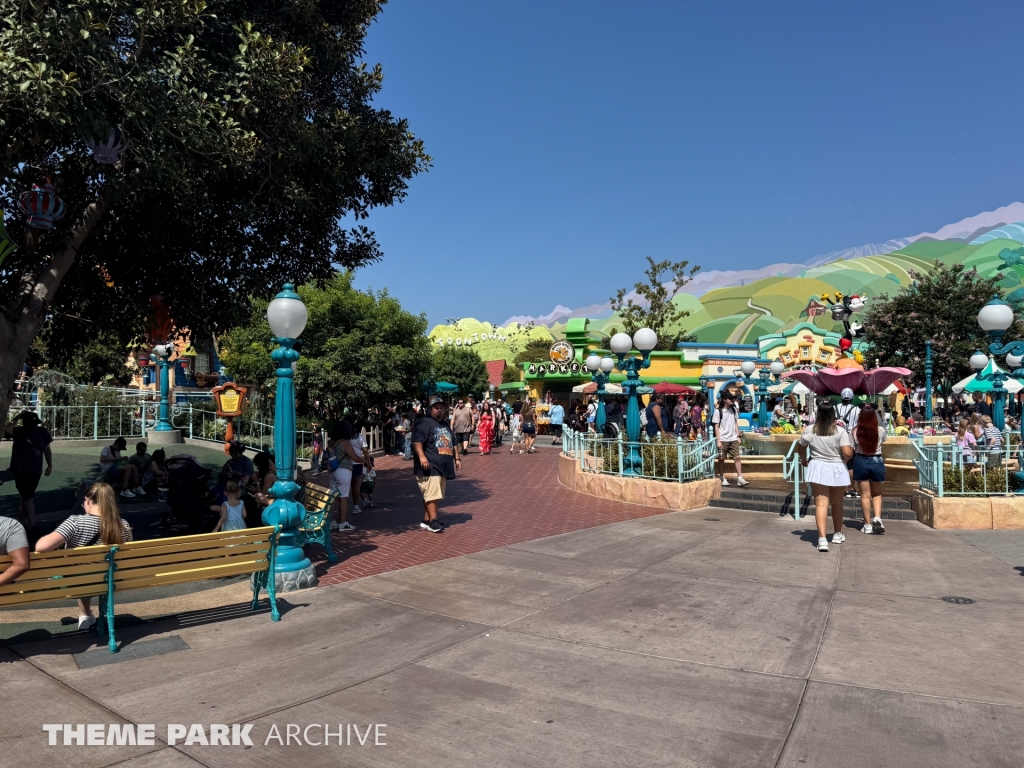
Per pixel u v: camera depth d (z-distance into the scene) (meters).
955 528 8.82
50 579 4.48
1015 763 3.13
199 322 9.15
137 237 8.42
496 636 5.00
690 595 5.98
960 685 4.00
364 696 3.97
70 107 5.75
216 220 8.74
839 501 7.90
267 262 9.90
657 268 42.53
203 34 7.29
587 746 3.35
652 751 3.29
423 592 6.23
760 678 4.15
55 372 19.48
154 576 4.91
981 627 5.01
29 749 3.36
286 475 6.55
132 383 32.31
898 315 32.12
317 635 5.08
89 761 3.24
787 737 3.41
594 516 10.29
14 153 6.23
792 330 35.00
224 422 19.62
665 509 10.91
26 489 8.58
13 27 5.57
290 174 8.30
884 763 3.15
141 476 11.91
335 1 9.21
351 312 22.42
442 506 11.53
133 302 9.03
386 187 9.77
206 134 6.59
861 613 5.38
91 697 3.98
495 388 51.81
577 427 26.66
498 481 15.26
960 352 30.23
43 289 6.76
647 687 4.04
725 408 12.26
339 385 21.25
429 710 3.77
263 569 5.45
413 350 23.45
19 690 4.08
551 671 4.31
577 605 5.74
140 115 6.18
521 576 6.75
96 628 5.20
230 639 5.00
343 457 9.39
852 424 12.31
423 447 9.15
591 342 34.66
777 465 13.07
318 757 3.28
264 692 4.04
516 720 3.64
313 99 9.16
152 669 4.42
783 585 6.25
